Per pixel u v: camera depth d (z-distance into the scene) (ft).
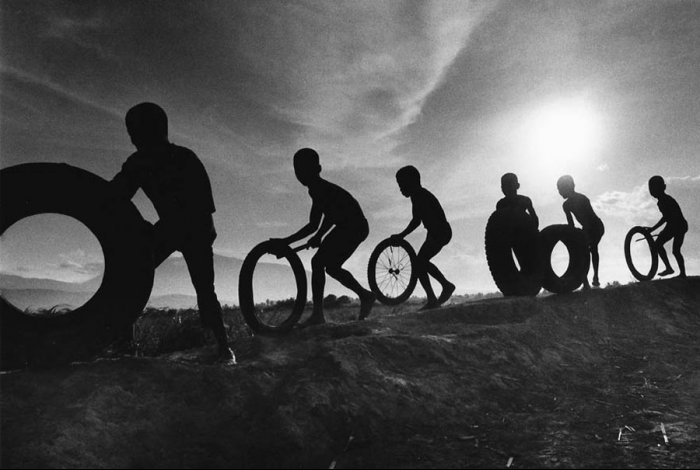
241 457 9.13
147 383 10.64
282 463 9.04
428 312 19.22
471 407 12.06
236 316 25.44
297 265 18.10
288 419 10.16
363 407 11.06
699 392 14.20
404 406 11.50
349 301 38.73
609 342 19.12
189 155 13.38
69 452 8.40
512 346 16.16
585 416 11.92
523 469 8.77
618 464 9.05
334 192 18.69
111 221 12.16
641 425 11.36
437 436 10.42
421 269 23.89
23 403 9.45
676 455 9.54
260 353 13.91
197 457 9.00
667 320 23.06
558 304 22.18
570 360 16.49
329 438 10.00
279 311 29.81
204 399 10.62
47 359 11.06
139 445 9.05
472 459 9.21
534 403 12.79
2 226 11.53
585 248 26.32
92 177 12.30
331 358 12.78
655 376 15.70
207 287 13.23
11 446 8.24
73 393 9.92
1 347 10.77
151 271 12.46
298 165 18.52
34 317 11.41
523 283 24.03
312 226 18.48
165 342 17.08
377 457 9.29
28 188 11.64
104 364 11.18
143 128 12.89
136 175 12.76
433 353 14.37
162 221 13.16
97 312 11.76
